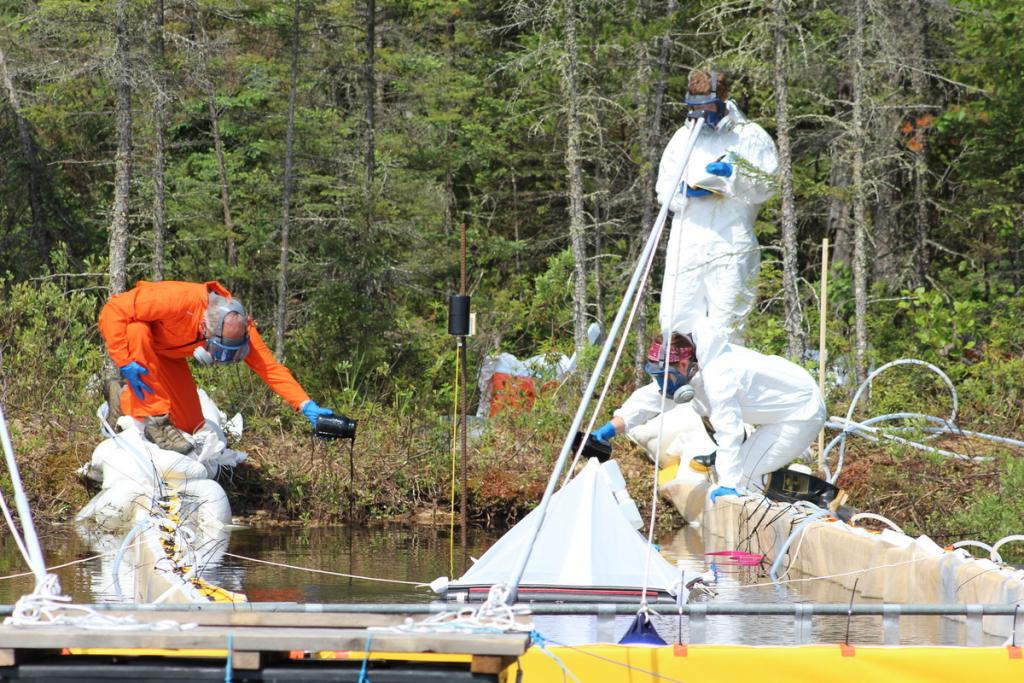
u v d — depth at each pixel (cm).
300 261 6000
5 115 6138
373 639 1279
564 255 5631
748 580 2706
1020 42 5647
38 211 6188
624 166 7131
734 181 3869
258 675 1308
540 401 4638
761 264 4531
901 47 5419
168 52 5641
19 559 2877
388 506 3956
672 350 3275
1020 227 5894
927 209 6925
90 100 5434
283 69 5891
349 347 5241
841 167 6072
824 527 2770
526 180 7512
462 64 7338
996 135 5975
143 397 3412
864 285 4884
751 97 6800
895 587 2403
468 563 2922
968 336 5394
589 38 5906
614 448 4406
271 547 3194
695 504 3681
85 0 4831
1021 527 3259
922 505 3709
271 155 6028
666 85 6419
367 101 5612
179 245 6488
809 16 5206
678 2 6228
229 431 4091
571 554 2403
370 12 5631
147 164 6341
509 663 1336
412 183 5612
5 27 5572
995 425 4444
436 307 5950
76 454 3909
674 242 3991
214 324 3209
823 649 1606
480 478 4009
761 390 3412
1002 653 1608
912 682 1606
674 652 1612
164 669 1313
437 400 5022
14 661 1305
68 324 4712
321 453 4097
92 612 1375
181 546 2306
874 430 3944
